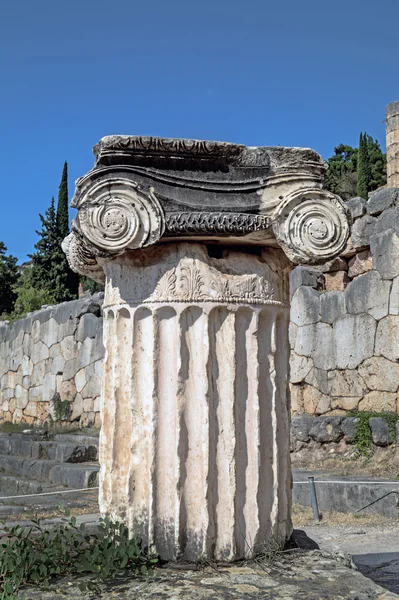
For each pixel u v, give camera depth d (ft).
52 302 100.94
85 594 11.47
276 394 14.19
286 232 13.58
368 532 25.57
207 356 13.42
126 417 13.78
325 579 12.09
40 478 40.68
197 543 13.09
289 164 13.82
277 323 14.51
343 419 37.70
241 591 11.47
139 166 13.60
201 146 13.60
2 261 125.70
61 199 119.65
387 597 11.25
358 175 117.39
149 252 13.85
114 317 14.19
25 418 64.39
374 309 38.68
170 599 11.12
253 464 13.55
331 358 41.27
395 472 33.12
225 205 13.70
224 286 13.67
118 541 13.05
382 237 38.42
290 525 14.34
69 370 56.70
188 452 13.30
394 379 37.27
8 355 69.72
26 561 12.60
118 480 13.70
